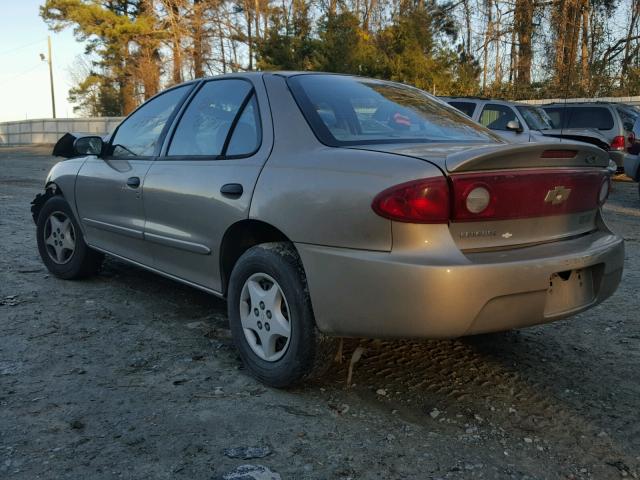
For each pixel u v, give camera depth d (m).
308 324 3.10
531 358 3.93
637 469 2.71
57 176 5.34
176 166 4.03
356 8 38.78
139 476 2.55
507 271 2.77
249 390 3.37
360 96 3.76
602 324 4.57
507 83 28.31
